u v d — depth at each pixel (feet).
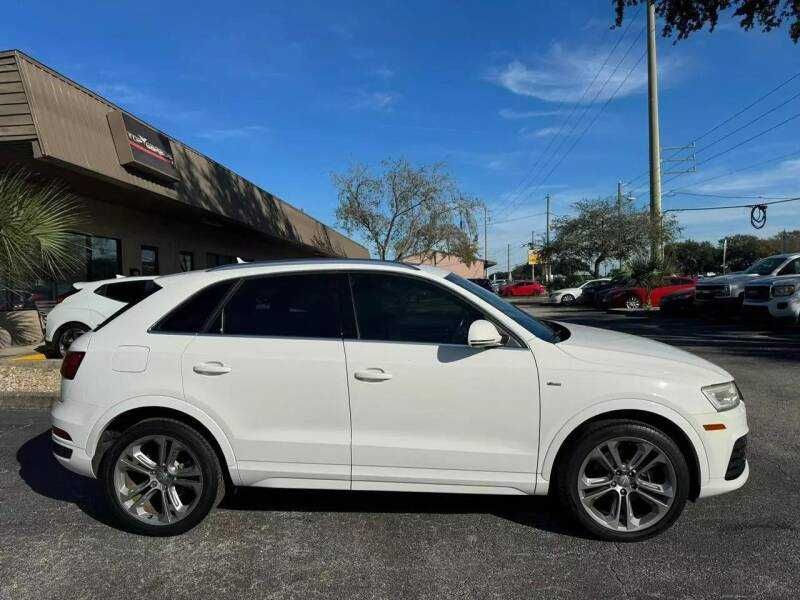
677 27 40.96
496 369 11.70
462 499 14.20
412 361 11.80
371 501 14.14
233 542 12.07
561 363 11.68
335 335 12.18
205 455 12.14
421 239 108.99
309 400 11.92
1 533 12.55
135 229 54.49
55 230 27.66
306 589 10.28
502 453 11.73
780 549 11.40
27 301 42.96
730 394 11.96
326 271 12.67
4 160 34.65
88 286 34.19
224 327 12.43
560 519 12.98
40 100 32.40
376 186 107.24
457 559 11.26
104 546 11.94
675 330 48.65
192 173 52.29
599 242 119.65
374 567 11.01
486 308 12.18
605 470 11.82
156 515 12.44
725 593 9.94
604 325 55.62
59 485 15.33
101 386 12.24
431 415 11.79
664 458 11.47
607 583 10.32
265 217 73.31
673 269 83.56
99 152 37.83
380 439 11.86
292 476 12.09
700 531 12.21
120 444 12.19
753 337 42.19
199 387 12.03
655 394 11.41
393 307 12.36
